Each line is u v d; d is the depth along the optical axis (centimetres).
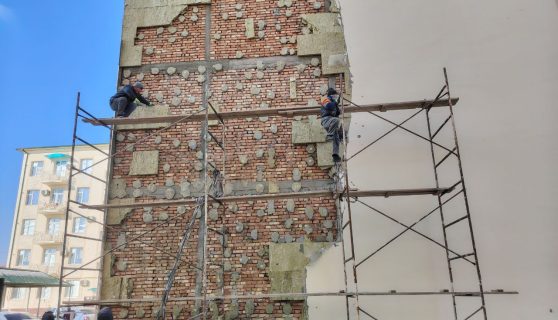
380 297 719
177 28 917
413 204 758
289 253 761
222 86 873
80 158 3250
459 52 823
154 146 849
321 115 742
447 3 852
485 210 740
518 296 698
